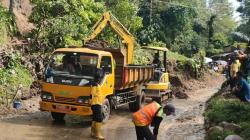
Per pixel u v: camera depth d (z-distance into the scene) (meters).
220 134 11.62
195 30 61.78
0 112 14.96
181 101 23.81
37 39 22.77
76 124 14.55
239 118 13.09
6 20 22.70
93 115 12.89
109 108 15.42
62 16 24.22
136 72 17.98
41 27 23.39
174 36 50.22
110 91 15.24
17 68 19.39
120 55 16.66
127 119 16.44
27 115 15.25
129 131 14.16
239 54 18.69
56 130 13.34
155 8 48.75
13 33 23.55
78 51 14.50
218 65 48.09
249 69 16.08
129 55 19.16
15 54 20.17
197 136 13.59
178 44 51.00
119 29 18.97
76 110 13.84
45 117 15.23
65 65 14.41
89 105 13.79
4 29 22.28
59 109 14.01
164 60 22.75
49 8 23.73
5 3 25.89
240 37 33.38
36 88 19.12
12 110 15.54
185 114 18.38
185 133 14.06
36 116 15.24
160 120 9.95
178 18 49.50
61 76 14.09
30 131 12.82
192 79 35.34
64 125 14.22
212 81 38.44
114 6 34.25
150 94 20.28
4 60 19.08
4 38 21.94
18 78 18.70
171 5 49.31
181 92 26.08
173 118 17.08
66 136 12.66
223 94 18.88
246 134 11.10
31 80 19.58
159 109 9.93
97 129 12.77
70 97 13.92
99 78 13.90
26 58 20.67
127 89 17.77
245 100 14.78
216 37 64.19
